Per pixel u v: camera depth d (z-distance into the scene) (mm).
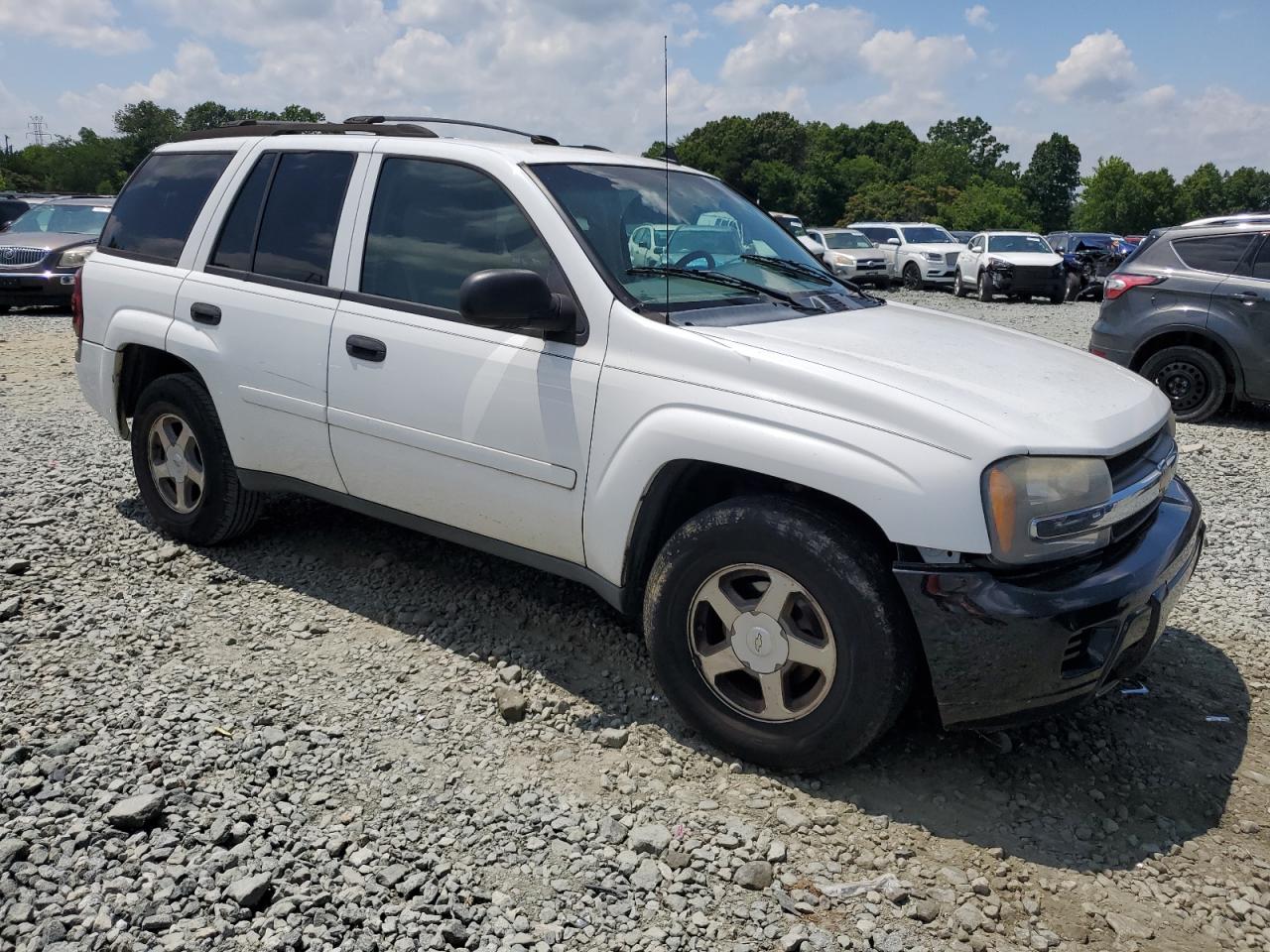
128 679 3570
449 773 3094
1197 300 8586
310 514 5293
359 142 4152
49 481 5797
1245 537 5527
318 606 4250
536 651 3893
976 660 2775
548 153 3873
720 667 3180
